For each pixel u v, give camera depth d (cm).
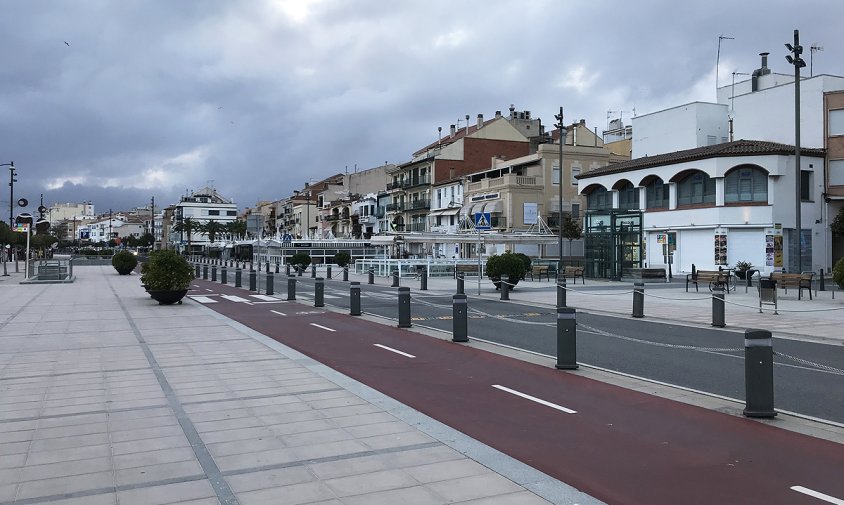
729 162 4028
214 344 1302
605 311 1975
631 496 497
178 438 648
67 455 595
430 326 1631
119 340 1355
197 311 1977
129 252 4644
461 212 6319
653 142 5319
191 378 957
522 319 1780
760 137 4584
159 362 1092
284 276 4631
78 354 1175
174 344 1300
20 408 776
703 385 927
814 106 4262
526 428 693
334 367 1057
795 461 581
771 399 729
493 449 613
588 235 3806
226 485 514
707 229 4200
